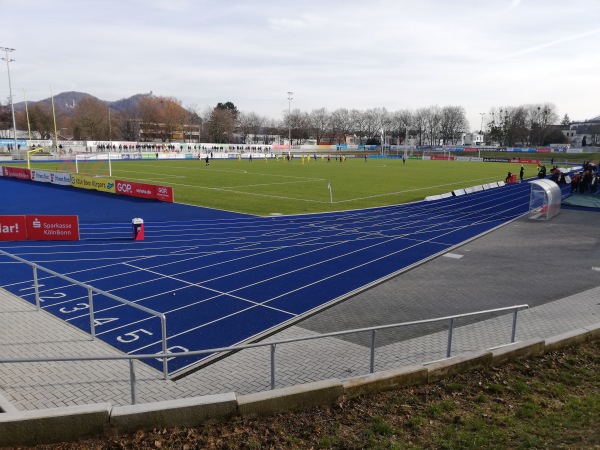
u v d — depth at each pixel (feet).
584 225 90.22
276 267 58.39
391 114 571.28
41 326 38.04
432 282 53.06
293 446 19.57
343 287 50.75
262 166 246.88
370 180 176.24
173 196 123.44
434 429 21.15
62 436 19.40
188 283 51.44
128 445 19.26
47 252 65.62
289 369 30.48
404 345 34.78
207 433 20.25
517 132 485.97
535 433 20.79
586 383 26.91
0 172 180.75
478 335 36.94
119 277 53.52
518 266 60.13
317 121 570.87
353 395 23.58
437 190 147.02
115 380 28.84
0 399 23.93
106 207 108.88
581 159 341.82
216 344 35.68
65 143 327.88
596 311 43.06
